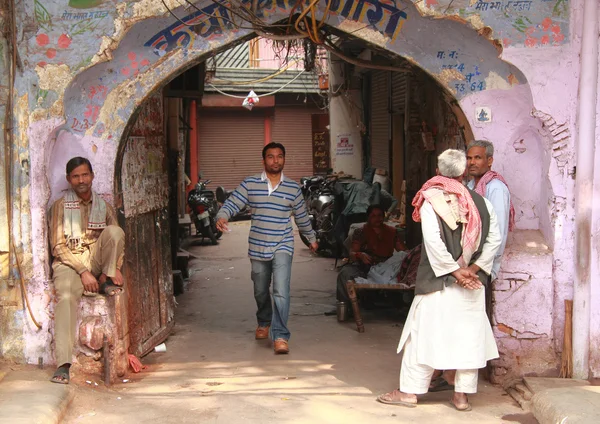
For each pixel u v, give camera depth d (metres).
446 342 4.52
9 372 5.12
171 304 6.84
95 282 5.01
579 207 5.09
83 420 4.48
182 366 5.87
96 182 5.37
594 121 5.04
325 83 17.22
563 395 4.55
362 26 5.36
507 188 5.04
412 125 9.85
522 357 5.29
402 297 7.69
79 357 5.24
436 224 4.49
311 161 19.75
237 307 7.94
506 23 5.05
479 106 5.33
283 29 5.60
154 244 6.40
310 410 4.70
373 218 7.40
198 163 19.20
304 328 7.02
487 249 4.57
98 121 5.34
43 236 5.22
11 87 5.13
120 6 5.06
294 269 10.18
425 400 4.95
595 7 4.95
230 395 5.02
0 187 5.20
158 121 6.48
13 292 5.29
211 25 5.28
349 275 7.14
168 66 5.32
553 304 5.25
